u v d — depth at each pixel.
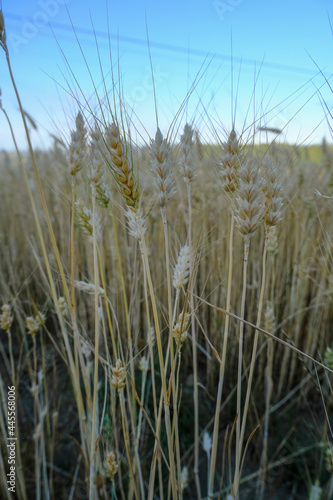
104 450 0.46
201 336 0.85
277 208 0.32
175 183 0.35
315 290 0.83
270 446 0.65
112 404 0.46
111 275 0.83
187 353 0.82
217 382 0.78
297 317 0.75
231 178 0.34
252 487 0.59
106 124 0.30
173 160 0.34
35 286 0.94
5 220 1.32
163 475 0.58
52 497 0.53
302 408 0.73
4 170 1.46
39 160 1.21
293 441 0.62
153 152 0.31
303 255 0.80
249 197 0.30
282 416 0.71
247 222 0.30
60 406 0.70
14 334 0.94
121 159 0.29
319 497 0.47
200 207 0.80
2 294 0.80
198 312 0.83
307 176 0.92
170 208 0.82
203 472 0.61
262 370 0.77
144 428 0.57
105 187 0.37
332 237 0.75
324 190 0.79
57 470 0.58
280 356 0.81
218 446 0.66
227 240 0.70
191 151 0.39
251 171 0.30
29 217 1.12
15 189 1.31
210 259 0.78
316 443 0.55
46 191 1.17
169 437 0.34
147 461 0.60
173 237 0.75
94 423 0.37
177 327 0.34
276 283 0.83
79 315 0.77
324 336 0.79
